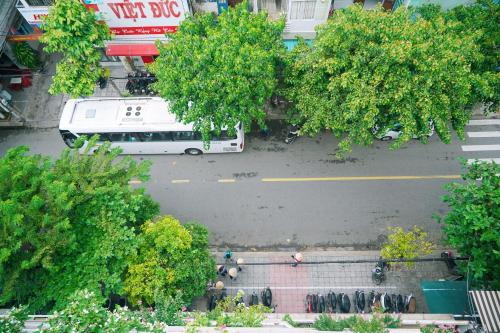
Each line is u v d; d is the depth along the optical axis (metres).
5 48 24.17
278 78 19.52
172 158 22.95
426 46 13.96
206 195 21.72
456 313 15.16
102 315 10.16
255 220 20.84
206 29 16.91
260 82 16.09
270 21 17.70
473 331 12.04
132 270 13.80
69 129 20.75
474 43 16.94
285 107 23.58
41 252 12.10
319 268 19.41
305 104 17.22
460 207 14.38
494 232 13.08
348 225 20.45
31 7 21.50
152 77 24.50
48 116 24.39
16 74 25.23
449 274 18.66
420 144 22.39
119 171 15.52
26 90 25.19
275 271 19.41
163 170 22.59
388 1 22.14
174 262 14.63
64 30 18.38
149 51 23.20
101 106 21.06
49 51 19.42
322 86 16.67
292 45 23.25
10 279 12.05
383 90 15.24
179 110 17.41
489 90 15.74
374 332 11.34
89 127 20.64
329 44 15.30
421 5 19.89
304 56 17.16
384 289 18.77
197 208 21.36
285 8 21.78
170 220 15.24
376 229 20.30
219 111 16.34
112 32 22.61
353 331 11.53
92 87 20.02
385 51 14.36
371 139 16.81
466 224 14.08
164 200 21.67
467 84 14.84
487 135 22.44
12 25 23.39
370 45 14.60
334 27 15.39
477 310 11.85
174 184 22.16
